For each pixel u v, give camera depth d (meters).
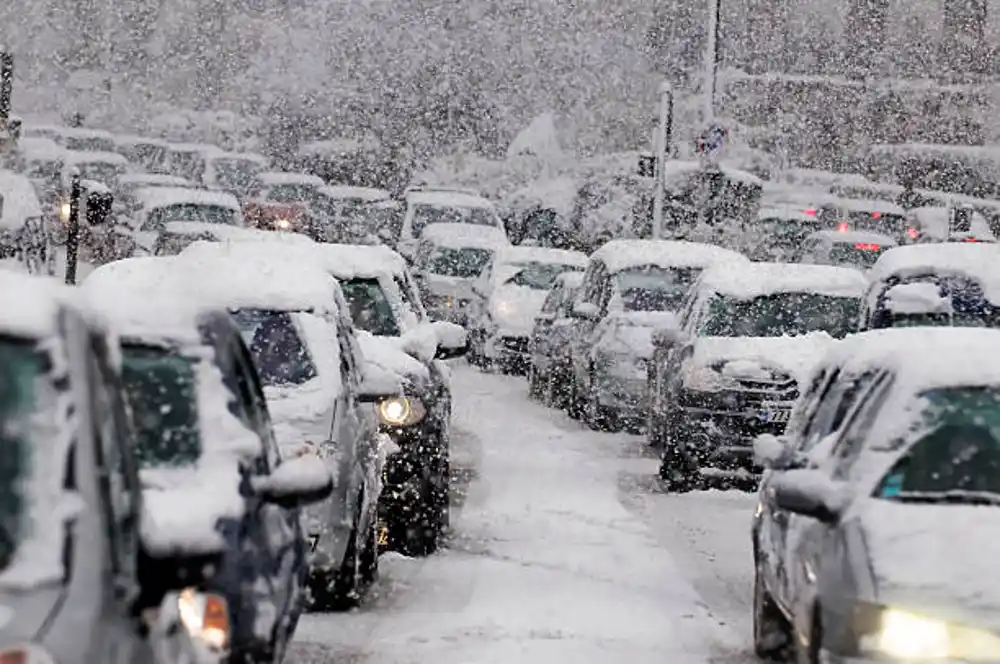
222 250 38.78
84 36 180.25
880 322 40.91
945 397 22.89
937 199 137.25
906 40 170.75
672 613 31.05
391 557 35.41
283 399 28.94
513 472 48.47
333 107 162.75
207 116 170.75
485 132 158.88
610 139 155.62
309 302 31.95
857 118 157.88
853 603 20.14
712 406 45.25
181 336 19.05
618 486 46.72
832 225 125.25
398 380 31.89
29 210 68.81
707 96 106.00
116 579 12.79
